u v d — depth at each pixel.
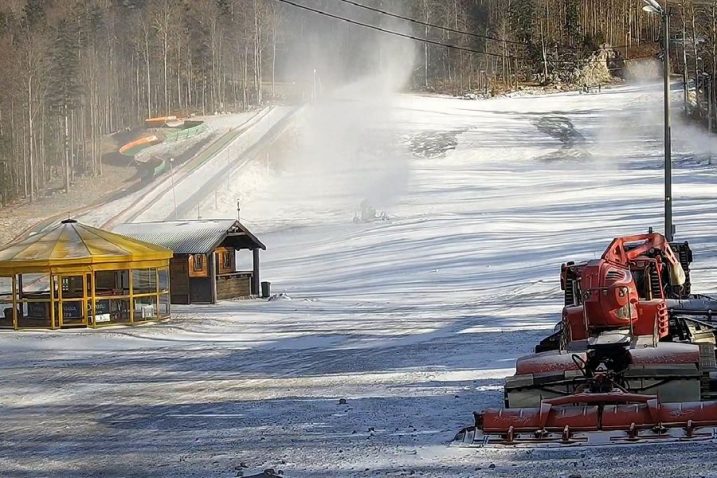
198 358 58.53
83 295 83.06
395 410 35.44
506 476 23.88
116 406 41.25
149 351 64.12
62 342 71.69
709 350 30.22
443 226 153.62
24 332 80.25
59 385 49.34
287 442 30.67
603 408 27.75
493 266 114.38
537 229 144.38
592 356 30.28
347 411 35.91
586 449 26.03
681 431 26.62
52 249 83.56
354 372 47.69
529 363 29.83
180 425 35.34
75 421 37.97
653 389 28.69
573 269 35.91
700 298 38.59
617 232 131.88
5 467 29.64
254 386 44.91
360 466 26.31
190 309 96.12
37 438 34.62
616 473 23.34
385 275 117.50
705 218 137.62
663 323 31.03
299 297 102.81
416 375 44.81
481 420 29.11
